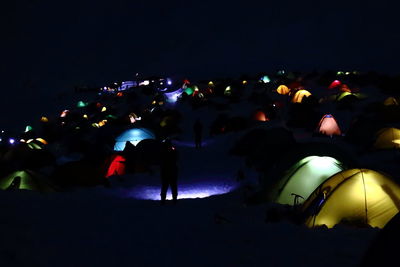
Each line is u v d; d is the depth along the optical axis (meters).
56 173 18.17
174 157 12.59
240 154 25.16
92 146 29.09
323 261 5.98
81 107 63.56
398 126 25.48
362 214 9.06
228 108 43.38
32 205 9.72
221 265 6.00
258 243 6.88
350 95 38.84
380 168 16.44
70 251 6.20
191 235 7.53
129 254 6.30
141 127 30.84
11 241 6.29
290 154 12.95
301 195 11.81
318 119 29.89
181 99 51.81
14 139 46.28
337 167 12.05
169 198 15.70
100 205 10.96
